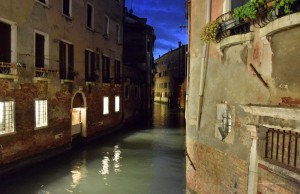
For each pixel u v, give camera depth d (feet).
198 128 26.09
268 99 17.35
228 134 21.18
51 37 46.78
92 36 61.57
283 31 16.14
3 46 37.27
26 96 40.27
